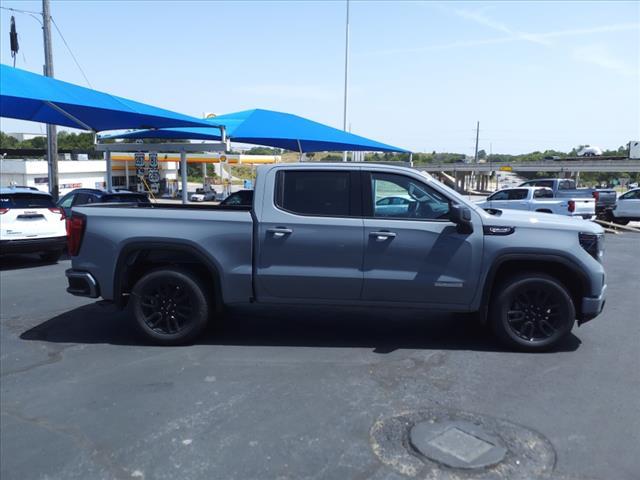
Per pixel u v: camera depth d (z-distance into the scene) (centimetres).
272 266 532
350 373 476
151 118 1102
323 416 391
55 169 1719
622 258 1245
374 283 525
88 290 552
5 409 407
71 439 361
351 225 523
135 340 574
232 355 524
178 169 5256
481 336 585
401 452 340
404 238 521
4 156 4844
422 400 418
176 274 543
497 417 389
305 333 596
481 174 11494
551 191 1989
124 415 395
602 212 2314
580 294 535
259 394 430
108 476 317
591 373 475
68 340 576
